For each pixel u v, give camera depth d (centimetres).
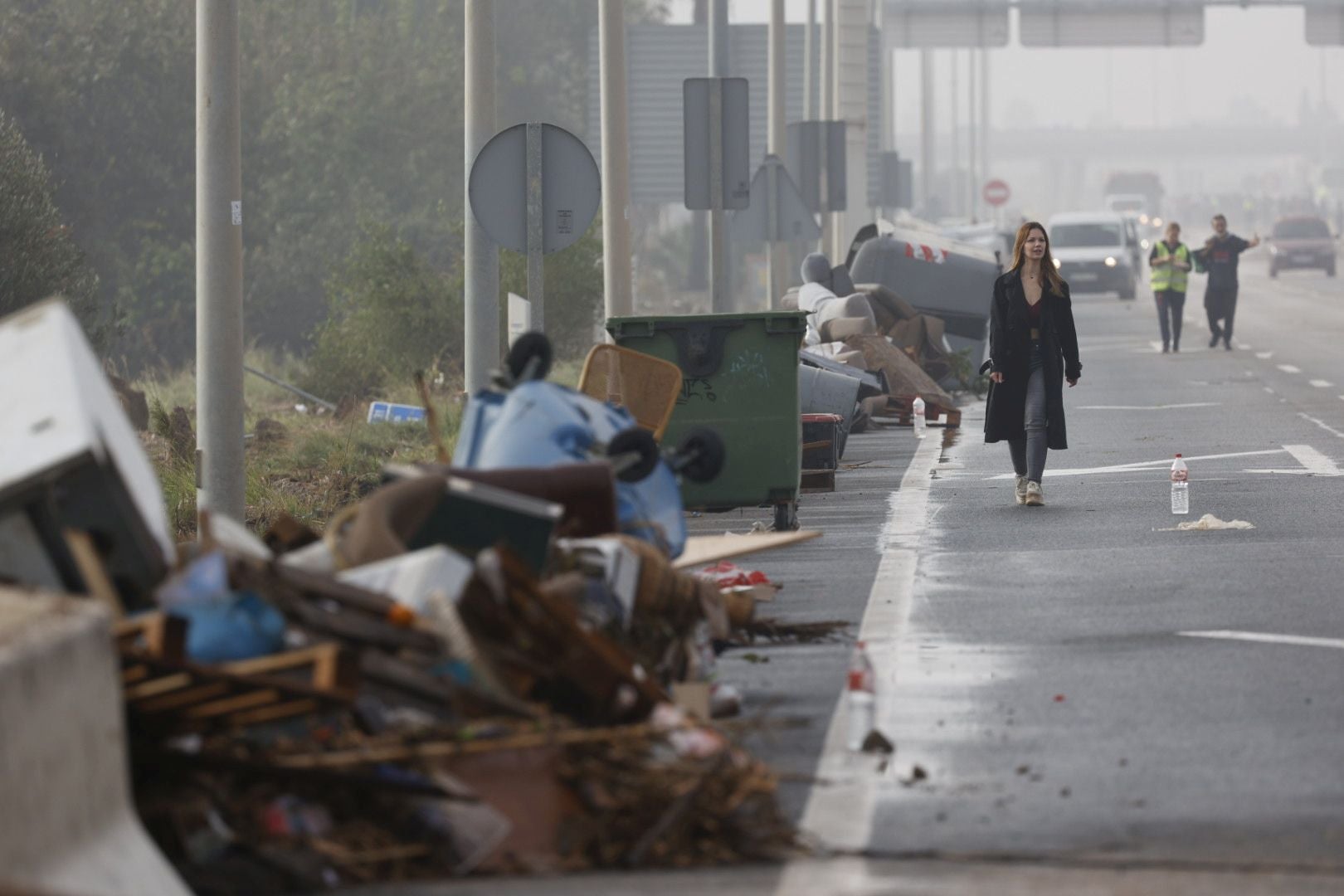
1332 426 5575
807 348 6319
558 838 1571
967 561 3312
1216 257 9212
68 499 1645
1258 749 1942
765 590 2689
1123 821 1694
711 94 5356
